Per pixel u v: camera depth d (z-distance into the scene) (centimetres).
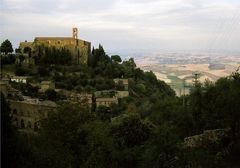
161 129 3509
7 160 3256
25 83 16738
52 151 3669
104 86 18675
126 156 3566
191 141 4400
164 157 3250
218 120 4984
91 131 4581
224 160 3881
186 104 7400
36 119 10194
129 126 5059
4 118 3303
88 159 3669
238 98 4397
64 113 4816
